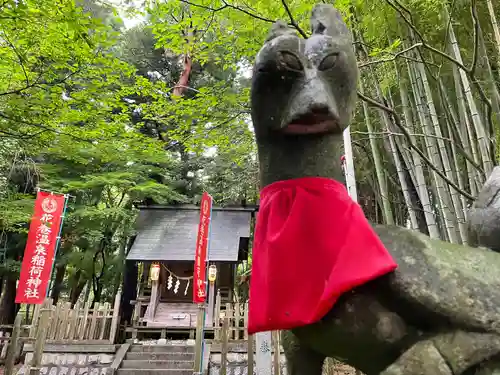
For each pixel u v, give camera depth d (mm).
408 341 1361
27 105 4750
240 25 4363
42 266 6371
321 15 1604
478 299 1309
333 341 1435
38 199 6602
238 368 7273
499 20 4270
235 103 5184
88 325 8203
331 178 1552
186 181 12445
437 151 3908
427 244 1464
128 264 10391
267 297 1406
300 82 1447
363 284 1395
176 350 8555
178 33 4766
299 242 1420
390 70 4875
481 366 1273
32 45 4531
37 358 5629
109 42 4469
